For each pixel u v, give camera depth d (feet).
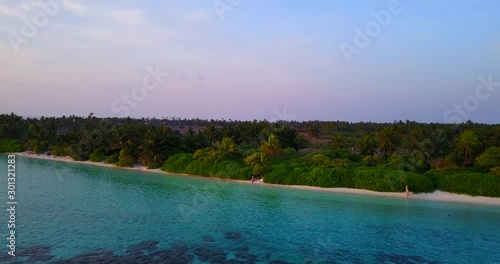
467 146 248.93
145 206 180.65
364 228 152.46
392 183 216.33
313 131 428.15
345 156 287.48
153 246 124.36
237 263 112.06
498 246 133.69
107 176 269.23
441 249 130.21
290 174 242.17
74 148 359.87
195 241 131.44
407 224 158.71
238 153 298.76
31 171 286.87
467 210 181.98
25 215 156.25
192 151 331.57
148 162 307.37
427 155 274.16
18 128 455.63
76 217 156.04
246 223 156.25
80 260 108.78
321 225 155.43
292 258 118.52
